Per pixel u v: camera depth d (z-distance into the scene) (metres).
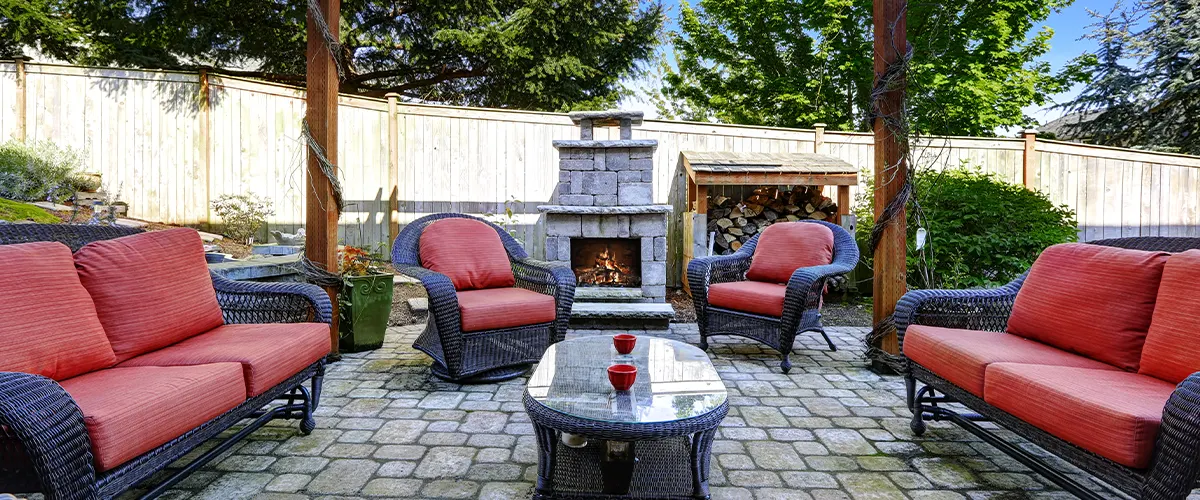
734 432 2.49
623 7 11.22
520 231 6.89
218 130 6.82
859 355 3.94
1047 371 1.80
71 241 2.16
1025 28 10.84
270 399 2.04
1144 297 1.97
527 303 3.26
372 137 6.77
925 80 9.31
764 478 2.05
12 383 1.25
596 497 1.75
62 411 1.29
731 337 4.50
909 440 2.41
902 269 3.49
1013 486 2.00
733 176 5.72
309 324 2.41
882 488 1.98
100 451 1.35
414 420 2.61
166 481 1.73
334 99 3.60
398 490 1.93
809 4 10.90
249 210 6.69
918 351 2.36
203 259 2.43
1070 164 6.93
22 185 5.89
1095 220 6.95
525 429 2.51
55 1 9.32
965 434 2.49
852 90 11.67
